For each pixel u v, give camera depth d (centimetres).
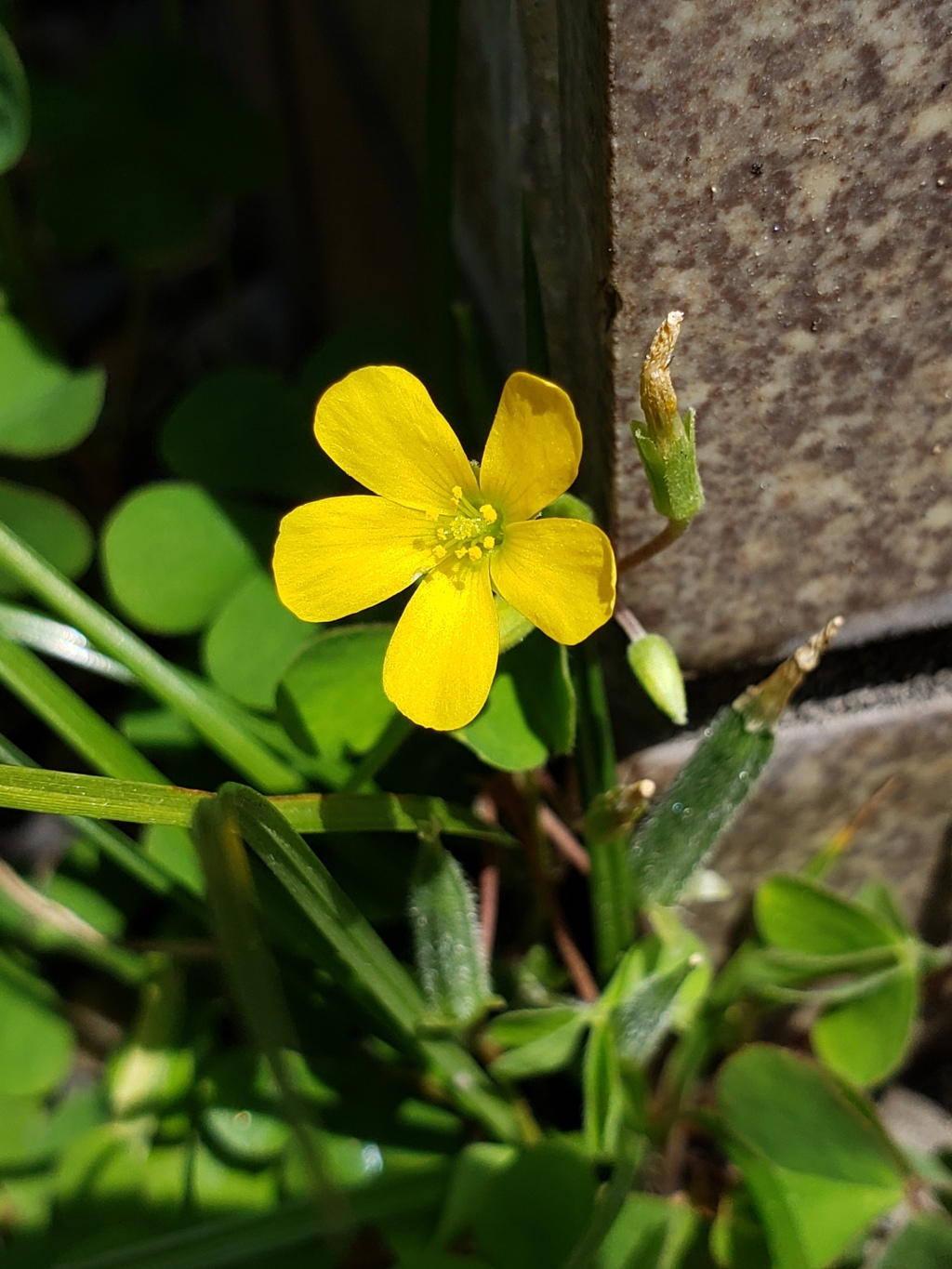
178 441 10
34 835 12
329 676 9
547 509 8
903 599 9
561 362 9
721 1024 10
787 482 8
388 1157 9
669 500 7
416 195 11
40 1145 10
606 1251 9
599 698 9
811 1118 9
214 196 12
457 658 7
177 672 9
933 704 9
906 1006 9
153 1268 9
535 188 8
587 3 7
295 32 13
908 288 8
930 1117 11
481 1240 9
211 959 10
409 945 10
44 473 13
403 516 8
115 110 12
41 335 11
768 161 7
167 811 8
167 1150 9
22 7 17
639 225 7
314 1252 9
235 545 10
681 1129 10
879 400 8
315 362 10
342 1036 10
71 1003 11
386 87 11
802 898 9
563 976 10
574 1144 9
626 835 9
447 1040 9
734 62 7
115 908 10
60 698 9
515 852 10
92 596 12
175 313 15
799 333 8
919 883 11
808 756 9
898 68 7
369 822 8
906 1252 9
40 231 15
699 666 9
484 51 9
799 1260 9
